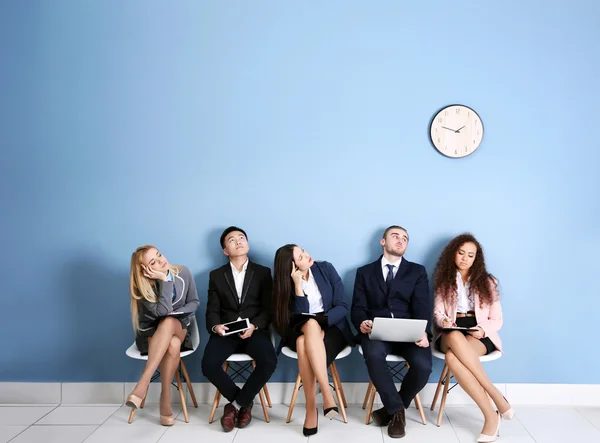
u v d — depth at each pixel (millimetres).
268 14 3459
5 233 3502
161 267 3160
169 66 3480
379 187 3455
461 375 2926
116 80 3479
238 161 3479
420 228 3455
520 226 3430
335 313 3168
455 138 3408
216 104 3477
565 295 3430
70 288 3502
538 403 3424
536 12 3406
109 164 3490
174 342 3064
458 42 3432
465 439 2895
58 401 3500
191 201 3484
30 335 3514
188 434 2975
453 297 3227
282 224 3479
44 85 3484
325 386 2898
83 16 3479
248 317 3279
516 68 3418
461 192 3441
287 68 3461
